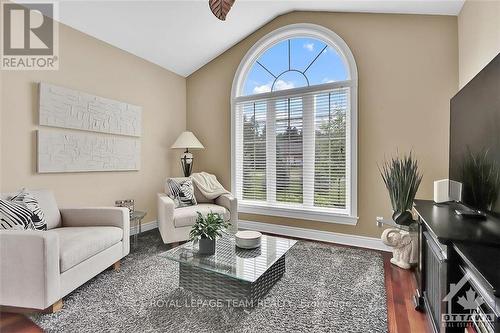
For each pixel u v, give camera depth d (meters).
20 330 1.51
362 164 2.95
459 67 2.49
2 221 1.75
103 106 2.98
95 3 2.50
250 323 1.57
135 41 3.17
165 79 3.87
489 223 1.37
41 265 1.58
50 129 2.52
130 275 2.20
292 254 2.70
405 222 2.34
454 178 1.88
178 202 3.15
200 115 4.12
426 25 2.66
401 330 1.53
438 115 2.62
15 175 2.28
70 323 1.57
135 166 3.39
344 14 3.06
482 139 1.43
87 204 2.85
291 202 3.43
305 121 3.32
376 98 2.88
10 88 2.26
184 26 3.14
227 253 1.94
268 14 3.34
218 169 3.95
